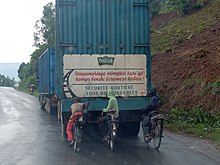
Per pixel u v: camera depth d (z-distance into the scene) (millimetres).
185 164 9633
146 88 13461
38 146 12641
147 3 13547
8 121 20672
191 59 22406
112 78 13273
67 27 13070
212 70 19266
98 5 13273
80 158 10633
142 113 12891
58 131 16406
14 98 46594
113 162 10016
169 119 17281
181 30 30062
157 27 35000
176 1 34375
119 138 14219
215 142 12750
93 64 13188
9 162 10156
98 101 13102
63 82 13023
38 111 27484
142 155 10891
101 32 13273
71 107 12289
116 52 13352
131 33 13461
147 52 13555
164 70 24016
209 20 28609
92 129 14695
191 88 19203
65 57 13047
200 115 15820
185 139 13523
